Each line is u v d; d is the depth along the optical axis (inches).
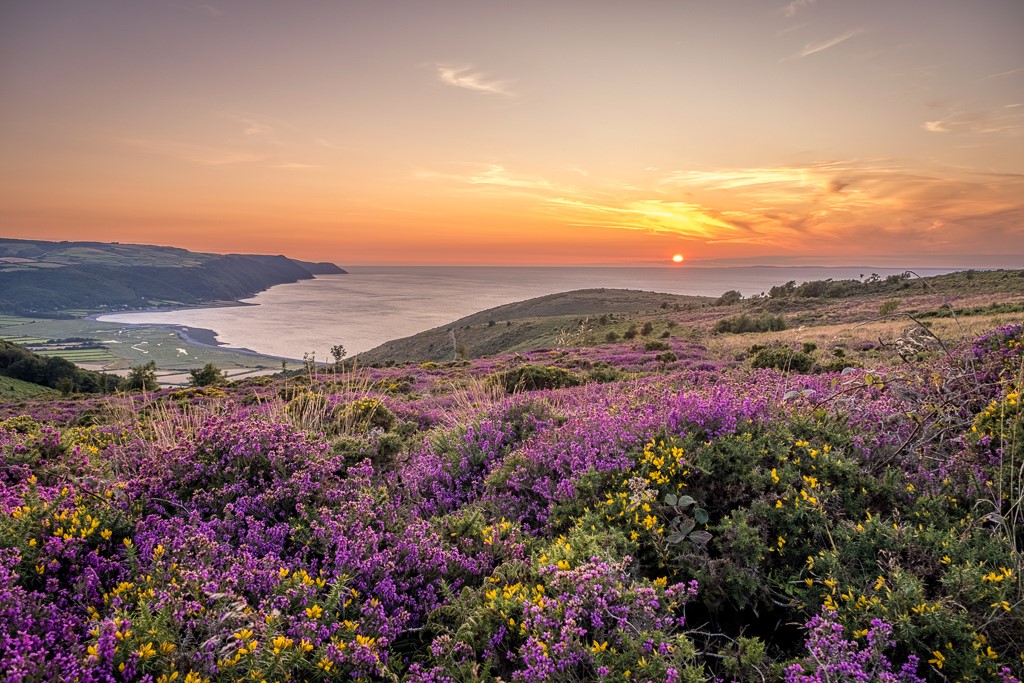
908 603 109.0
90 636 105.3
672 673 96.0
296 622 113.5
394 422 365.7
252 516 164.2
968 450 161.9
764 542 137.7
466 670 108.6
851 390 220.5
